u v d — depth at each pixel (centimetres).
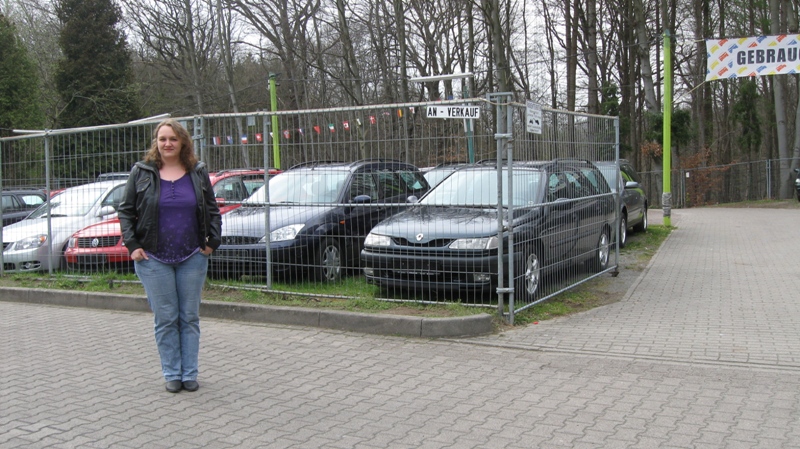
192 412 474
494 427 437
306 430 438
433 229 735
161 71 3878
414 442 414
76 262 955
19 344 674
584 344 632
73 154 941
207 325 738
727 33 3712
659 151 3153
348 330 700
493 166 722
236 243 828
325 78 3306
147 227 496
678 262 1115
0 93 2997
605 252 963
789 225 1681
